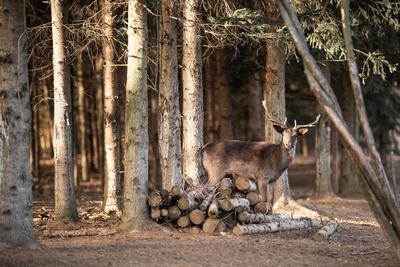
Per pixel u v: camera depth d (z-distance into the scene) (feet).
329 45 60.13
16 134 37.22
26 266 34.06
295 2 58.70
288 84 100.01
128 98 45.93
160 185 86.07
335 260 39.17
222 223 45.93
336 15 64.75
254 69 85.35
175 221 46.88
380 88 83.76
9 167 37.17
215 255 38.81
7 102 36.91
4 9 36.60
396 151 126.82
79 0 63.26
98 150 116.98
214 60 89.86
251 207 49.80
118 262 36.09
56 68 50.67
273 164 53.83
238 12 55.11
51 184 99.50
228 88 87.25
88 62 92.22
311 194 89.10
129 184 45.98
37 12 70.49
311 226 51.62
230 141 55.93
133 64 45.68
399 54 77.56
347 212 69.56
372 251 42.24
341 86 92.58
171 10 54.44
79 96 99.91
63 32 50.88
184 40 56.44
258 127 95.81
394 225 36.42
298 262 38.17
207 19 59.67
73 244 41.19
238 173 54.65
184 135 56.95
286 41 58.44
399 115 106.73
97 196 82.23
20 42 37.24
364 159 36.50
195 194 47.88
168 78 54.80
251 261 37.83
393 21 66.18
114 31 57.21
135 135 45.80
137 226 45.68
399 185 110.01
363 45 75.87
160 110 55.06
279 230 48.85
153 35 68.54
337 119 37.17
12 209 37.24
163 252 38.86
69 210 51.13
